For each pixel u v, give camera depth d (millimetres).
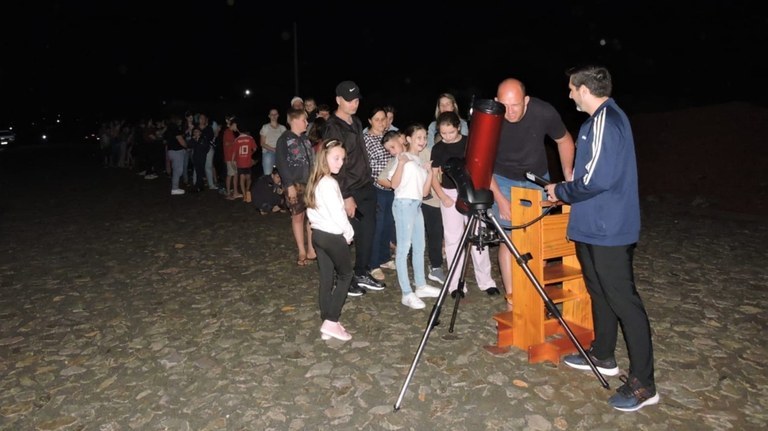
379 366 4375
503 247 5340
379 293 5984
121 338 5047
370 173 5766
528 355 4434
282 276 6656
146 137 16906
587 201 3736
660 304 5508
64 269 7215
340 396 3977
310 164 6590
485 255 5789
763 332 4848
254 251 7785
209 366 4461
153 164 17109
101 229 9562
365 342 4809
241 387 4133
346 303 5711
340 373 4293
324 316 4887
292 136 6520
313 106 9148
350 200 5629
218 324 5281
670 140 13070
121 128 21453
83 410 3902
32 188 15641
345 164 5562
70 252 8062
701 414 3662
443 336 4879
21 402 4023
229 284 6418
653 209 10312
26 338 5102
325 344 4793
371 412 3771
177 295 6109
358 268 6000
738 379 4082
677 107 19000
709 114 13164
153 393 4094
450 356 4504
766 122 12156
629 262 3729
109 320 5469
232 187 13766
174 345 4859
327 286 4934
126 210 11336
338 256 4742
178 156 12992
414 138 5406
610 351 4141
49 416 3844
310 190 4750
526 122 4918
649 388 3699
